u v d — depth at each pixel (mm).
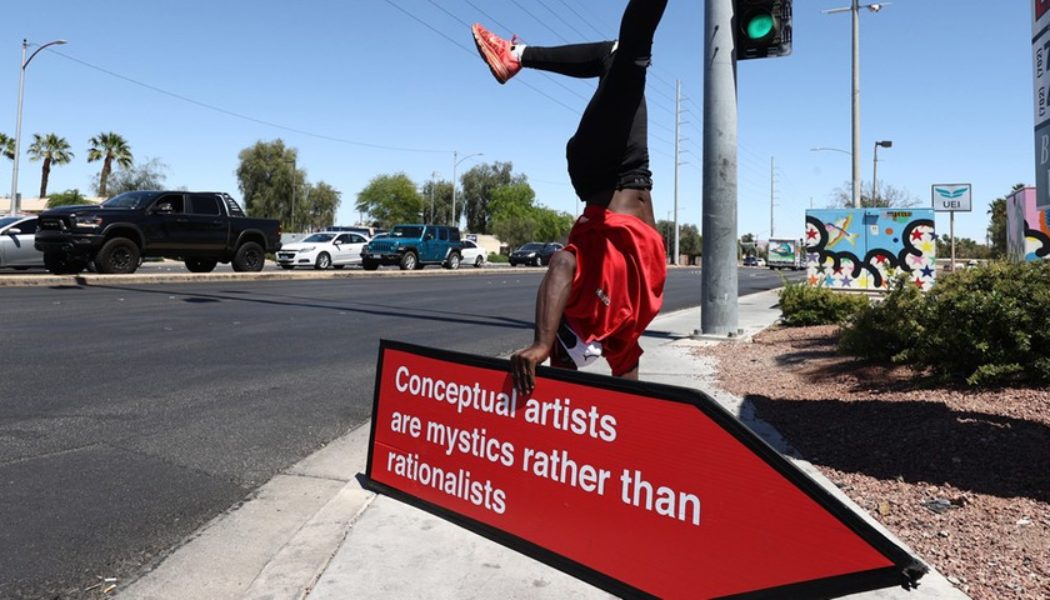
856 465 4219
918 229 16375
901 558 2100
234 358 8172
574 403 2820
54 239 17359
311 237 31688
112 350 8367
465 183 103812
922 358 6047
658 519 2564
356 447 4941
